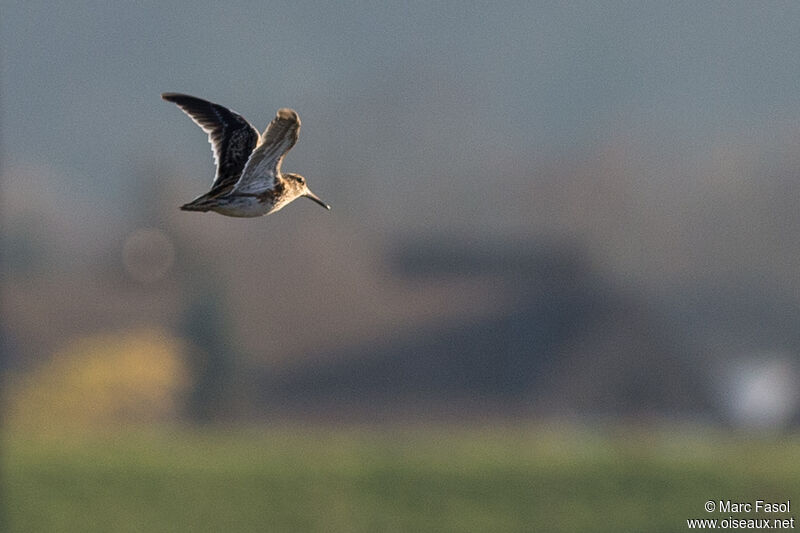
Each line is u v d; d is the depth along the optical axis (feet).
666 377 187.52
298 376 185.78
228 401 175.22
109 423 168.76
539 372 185.06
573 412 183.93
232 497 92.89
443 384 184.24
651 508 89.10
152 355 172.96
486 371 186.19
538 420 180.34
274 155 40.52
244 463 100.89
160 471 98.37
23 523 88.02
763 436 135.85
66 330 187.21
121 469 98.84
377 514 89.97
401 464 98.84
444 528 86.74
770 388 185.26
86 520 88.63
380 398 182.60
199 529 87.25
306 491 93.40
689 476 93.81
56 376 169.27
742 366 191.21
